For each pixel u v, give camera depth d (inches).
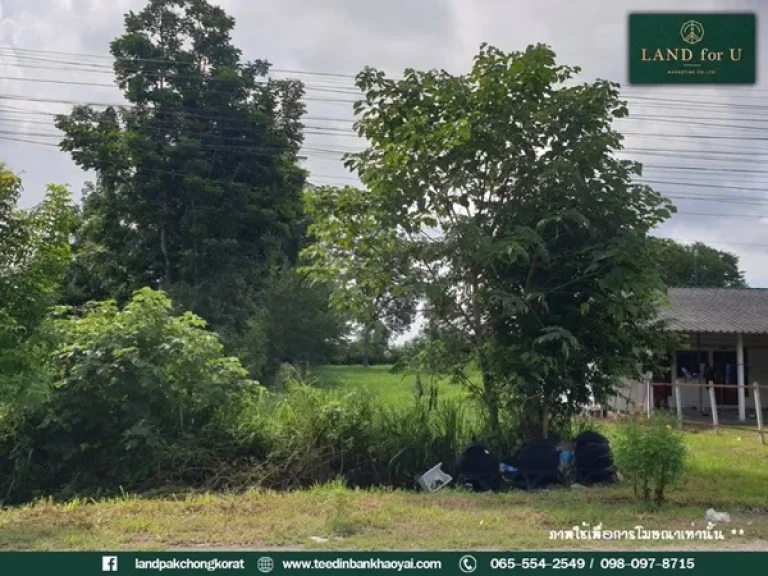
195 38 1444.4
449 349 522.0
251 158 1392.7
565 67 523.2
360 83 529.7
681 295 1144.8
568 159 501.0
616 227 495.8
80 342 515.5
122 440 506.6
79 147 1322.6
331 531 324.2
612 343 522.0
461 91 517.3
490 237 496.4
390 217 517.7
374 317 533.0
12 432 518.3
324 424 508.7
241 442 511.2
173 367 526.3
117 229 1370.6
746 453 624.1
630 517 362.3
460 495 424.5
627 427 422.9
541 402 510.6
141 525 332.2
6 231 437.7
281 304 1481.3
